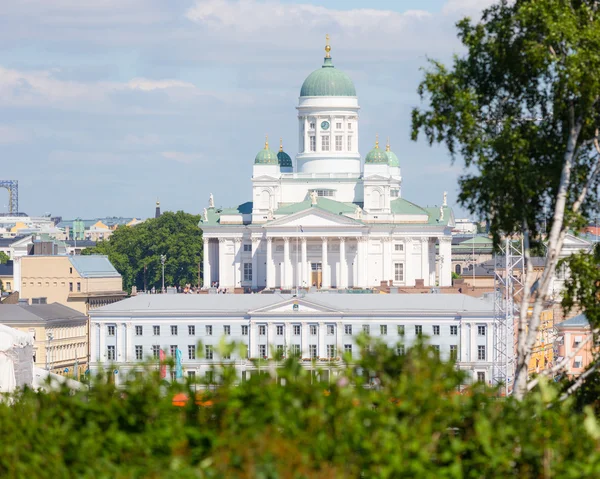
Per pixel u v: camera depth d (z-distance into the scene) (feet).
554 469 407.44
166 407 425.28
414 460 388.16
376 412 403.75
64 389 472.03
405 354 433.89
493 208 610.65
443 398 416.67
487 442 406.62
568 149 599.57
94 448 412.98
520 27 604.08
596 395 598.75
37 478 413.18
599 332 619.67
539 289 601.21
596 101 598.75
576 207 611.88
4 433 447.01
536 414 443.32
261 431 395.75
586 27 593.83
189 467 391.86
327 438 392.47
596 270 616.39
